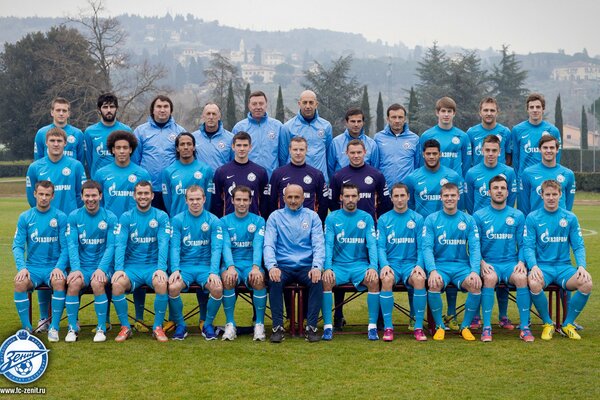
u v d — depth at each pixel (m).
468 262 9.05
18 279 8.68
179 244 8.97
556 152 9.66
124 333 8.66
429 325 9.05
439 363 7.57
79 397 6.54
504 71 74.81
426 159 9.55
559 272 8.91
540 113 10.16
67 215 9.40
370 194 9.49
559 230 8.98
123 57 53.81
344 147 10.22
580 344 8.39
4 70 62.41
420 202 9.63
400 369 7.36
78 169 9.54
